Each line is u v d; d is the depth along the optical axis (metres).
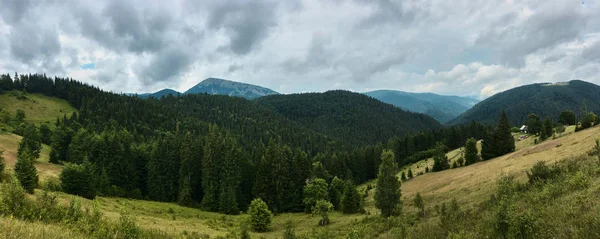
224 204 86.88
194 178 102.81
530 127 126.69
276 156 97.44
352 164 144.12
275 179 95.31
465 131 160.38
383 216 56.34
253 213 64.38
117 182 97.00
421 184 91.62
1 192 24.48
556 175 31.73
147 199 98.06
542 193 26.33
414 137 176.88
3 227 13.93
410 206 64.50
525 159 66.31
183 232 45.75
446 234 25.73
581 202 18.19
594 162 30.92
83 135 121.38
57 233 16.11
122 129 163.62
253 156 128.50
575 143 61.31
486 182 57.31
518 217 15.50
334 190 96.75
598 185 20.77
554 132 99.69
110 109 189.62
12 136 113.12
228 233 52.47
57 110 199.75
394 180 56.41
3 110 153.88
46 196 26.89
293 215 86.88
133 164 104.25
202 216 76.38
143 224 46.75
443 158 106.88
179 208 85.00
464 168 93.44
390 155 57.41
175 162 103.12
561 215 17.12
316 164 116.19
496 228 16.52
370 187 112.19
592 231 12.73
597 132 62.00
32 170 58.19
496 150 96.69
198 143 110.94
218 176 97.88
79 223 22.88
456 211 36.22
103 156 98.12
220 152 101.19
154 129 185.62
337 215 77.00
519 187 33.50
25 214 22.80
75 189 68.00
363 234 44.62
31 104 194.62
